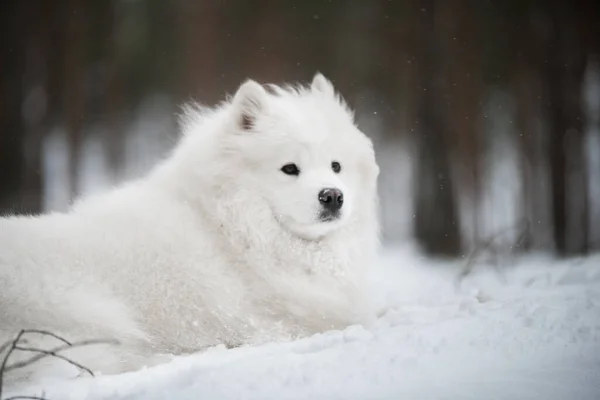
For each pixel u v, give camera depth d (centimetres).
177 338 473
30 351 393
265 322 502
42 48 2070
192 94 2050
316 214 508
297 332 510
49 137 2122
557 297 492
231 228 508
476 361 337
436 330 400
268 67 2045
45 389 353
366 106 2041
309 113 542
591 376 308
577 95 1739
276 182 519
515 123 1830
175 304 470
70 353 403
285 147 520
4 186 1923
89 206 502
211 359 393
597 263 708
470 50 1788
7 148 1958
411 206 1795
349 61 2023
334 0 2042
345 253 539
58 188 1998
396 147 2111
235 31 2091
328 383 317
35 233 455
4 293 412
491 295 557
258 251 511
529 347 355
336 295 528
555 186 1642
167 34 2139
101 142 2205
